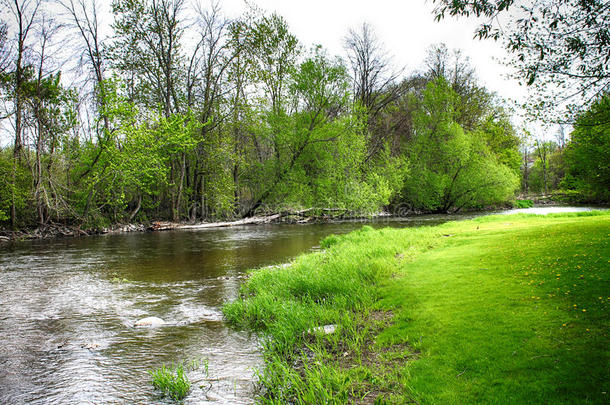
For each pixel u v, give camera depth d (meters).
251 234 21.98
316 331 5.45
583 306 4.55
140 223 27.59
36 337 5.91
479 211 39.47
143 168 22.78
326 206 30.47
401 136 40.97
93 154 24.20
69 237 21.70
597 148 14.68
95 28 26.27
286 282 8.20
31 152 23.25
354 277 8.01
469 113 40.56
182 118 23.11
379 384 3.75
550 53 7.65
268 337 5.70
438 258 9.30
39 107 21.75
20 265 12.40
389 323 5.34
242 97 28.88
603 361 3.31
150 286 9.31
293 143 29.47
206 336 5.89
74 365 4.88
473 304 5.35
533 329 4.18
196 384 4.27
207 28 28.58
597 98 8.67
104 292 8.75
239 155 28.58
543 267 6.66
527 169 73.12
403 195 37.56
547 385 3.12
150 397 4.01
